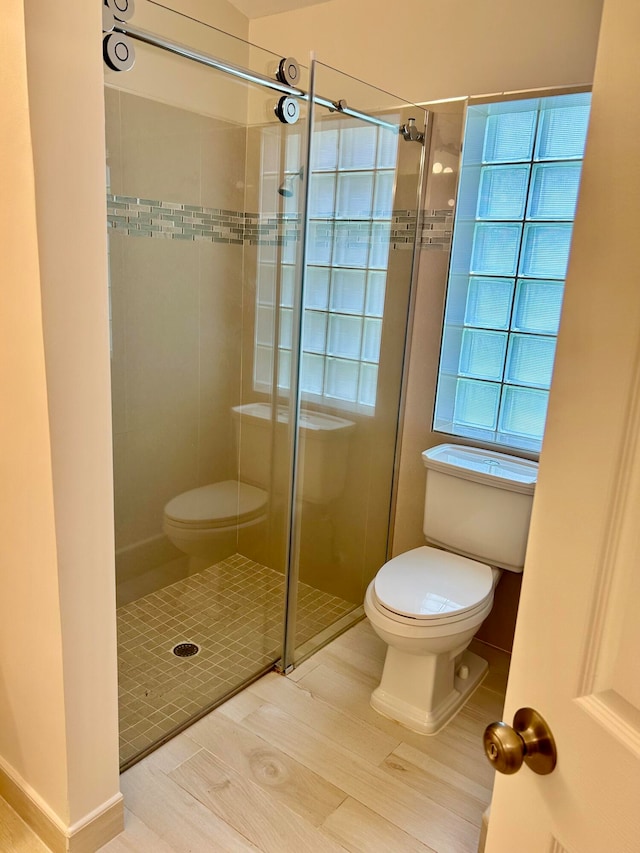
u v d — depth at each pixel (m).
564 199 2.10
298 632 2.49
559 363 0.65
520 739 0.72
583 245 0.61
